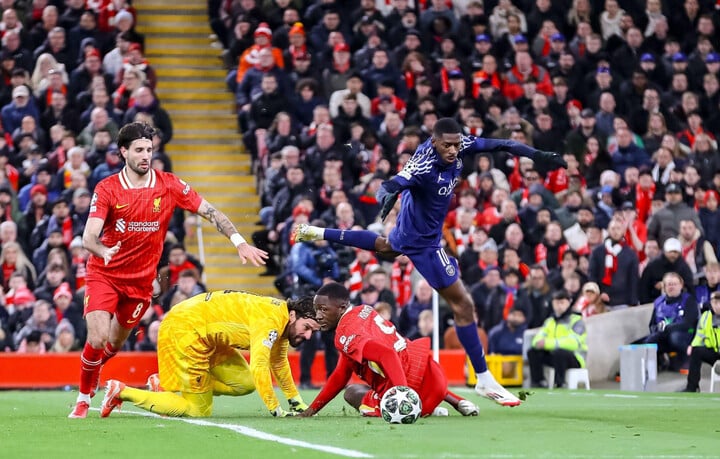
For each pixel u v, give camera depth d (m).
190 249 39.69
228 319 20.45
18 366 33.38
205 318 20.47
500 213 37.78
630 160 41.59
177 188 20.70
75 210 35.94
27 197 37.56
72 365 33.62
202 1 46.91
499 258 36.91
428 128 40.31
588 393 30.92
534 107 42.41
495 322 35.56
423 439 16.36
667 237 37.84
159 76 45.03
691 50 46.91
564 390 32.62
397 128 39.66
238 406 24.62
